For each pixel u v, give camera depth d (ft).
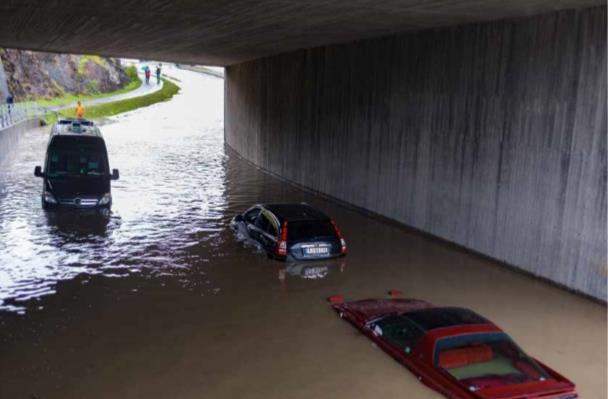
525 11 37.27
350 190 62.49
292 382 25.23
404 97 52.44
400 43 52.44
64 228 50.72
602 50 33.68
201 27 52.08
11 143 93.76
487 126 42.91
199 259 43.29
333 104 65.10
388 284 38.60
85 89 191.42
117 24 52.03
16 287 36.70
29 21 52.13
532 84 38.70
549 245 38.22
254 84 92.02
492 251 43.24
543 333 30.96
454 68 45.96
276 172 82.64
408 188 52.70
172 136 125.80
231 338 29.91
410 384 24.67
